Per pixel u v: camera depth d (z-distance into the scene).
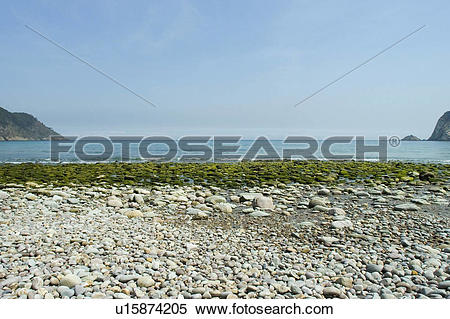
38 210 10.30
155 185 16.16
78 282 5.54
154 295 5.35
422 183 16.59
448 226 9.27
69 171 21.16
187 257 6.93
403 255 7.13
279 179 17.77
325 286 5.81
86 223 9.06
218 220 10.03
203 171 21.30
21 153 46.50
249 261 6.83
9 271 5.85
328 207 11.59
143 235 8.27
